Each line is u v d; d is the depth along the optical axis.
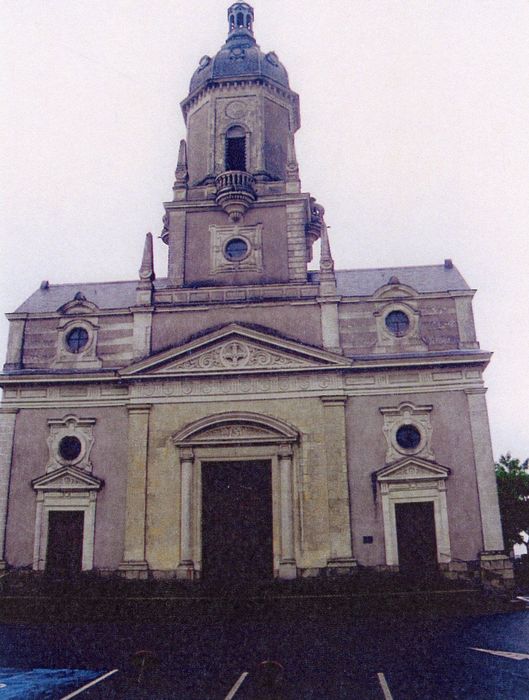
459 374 28.41
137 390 28.97
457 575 25.94
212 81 34.38
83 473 28.14
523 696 11.84
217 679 13.43
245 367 28.72
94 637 18.91
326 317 29.53
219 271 31.56
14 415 29.33
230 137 34.16
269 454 27.95
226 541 27.45
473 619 21.27
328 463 27.48
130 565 26.66
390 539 26.58
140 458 28.03
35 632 20.03
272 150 34.28
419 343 29.19
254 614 22.41
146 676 13.78
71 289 33.38
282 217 32.22
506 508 43.00
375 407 28.27
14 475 28.62
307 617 21.75
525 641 17.25
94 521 27.75
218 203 32.12
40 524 27.84
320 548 26.59
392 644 17.05
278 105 35.19
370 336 29.44
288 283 30.50
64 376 29.30
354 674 13.75
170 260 31.97
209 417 28.17
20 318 30.97
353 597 23.38
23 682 13.43
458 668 14.18
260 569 26.97
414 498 27.09
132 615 22.81
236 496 27.95
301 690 12.49
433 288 30.84
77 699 12.05
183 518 27.16
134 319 30.25
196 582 25.52
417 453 27.58
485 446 27.41
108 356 30.08
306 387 28.45
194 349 28.94
